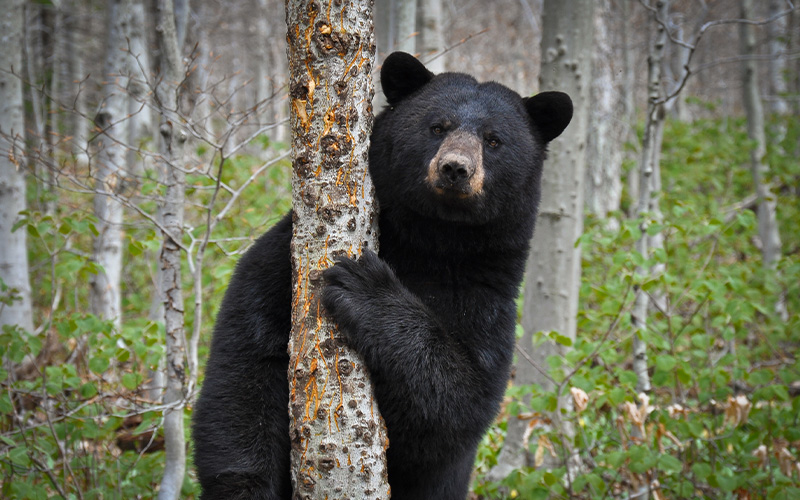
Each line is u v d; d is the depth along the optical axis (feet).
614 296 35.27
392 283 18.45
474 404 19.51
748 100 64.69
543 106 23.03
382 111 22.20
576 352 29.30
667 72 102.47
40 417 32.07
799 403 28.71
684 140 97.09
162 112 26.53
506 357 20.98
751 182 83.56
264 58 118.42
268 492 19.52
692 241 60.49
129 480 29.07
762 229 62.49
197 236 42.42
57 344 42.04
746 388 39.14
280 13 134.92
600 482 26.63
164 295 26.55
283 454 20.06
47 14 81.82
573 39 34.60
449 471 21.56
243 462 19.38
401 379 18.06
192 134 28.53
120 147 44.04
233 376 19.77
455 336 20.25
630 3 100.78
